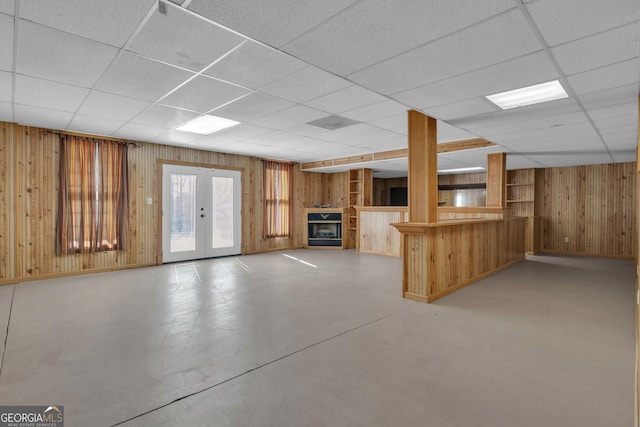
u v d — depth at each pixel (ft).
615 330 10.21
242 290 14.87
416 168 13.50
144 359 8.25
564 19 6.21
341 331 10.09
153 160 20.63
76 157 17.63
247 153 24.58
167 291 14.65
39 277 16.75
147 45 7.96
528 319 11.18
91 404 6.40
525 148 19.08
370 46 7.41
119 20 6.86
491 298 13.67
